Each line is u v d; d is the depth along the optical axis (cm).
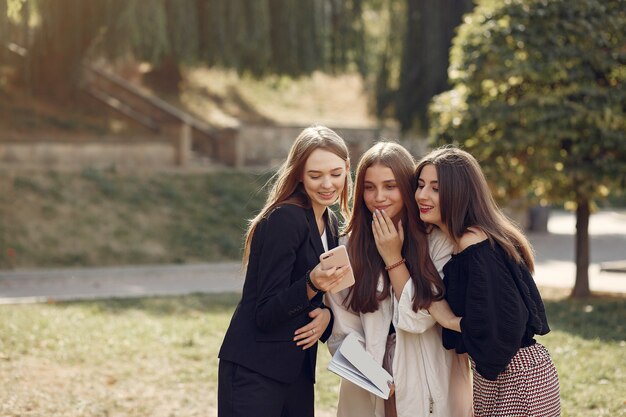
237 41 2011
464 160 366
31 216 1562
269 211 371
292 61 2164
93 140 1898
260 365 362
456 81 1112
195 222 1727
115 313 996
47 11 1789
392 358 382
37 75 2152
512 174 1053
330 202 372
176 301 1107
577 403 581
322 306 380
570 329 852
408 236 375
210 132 2273
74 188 1697
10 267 1416
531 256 366
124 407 602
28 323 881
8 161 1766
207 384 671
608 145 1013
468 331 347
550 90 1052
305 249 365
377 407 395
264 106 3059
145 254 1561
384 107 2278
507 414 351
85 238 1555
